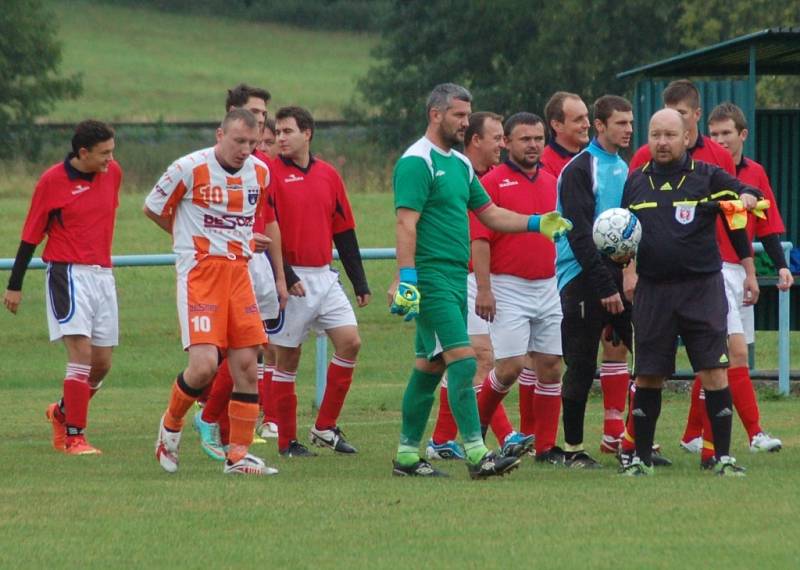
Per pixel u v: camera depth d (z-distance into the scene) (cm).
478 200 3158
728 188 3002
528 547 2372
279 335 3641
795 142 5556
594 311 3331
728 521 2555
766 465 3269
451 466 3428
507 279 3412
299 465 3416
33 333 7069
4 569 2264
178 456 3575
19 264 3709
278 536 2477
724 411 3089
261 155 3709
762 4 16512
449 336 3058
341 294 3712
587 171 3316
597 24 18275
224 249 3150
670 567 2227
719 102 5047
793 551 2322
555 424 3469
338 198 3775
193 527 2556
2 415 4519
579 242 3278
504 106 19225
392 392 5103
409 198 3028
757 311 5106
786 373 4756
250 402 3212
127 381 5675
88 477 3159
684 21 17050
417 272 3073
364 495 2858
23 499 2838
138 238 10681
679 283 3031
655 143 3017
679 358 5900
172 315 7562
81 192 3703
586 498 2795
